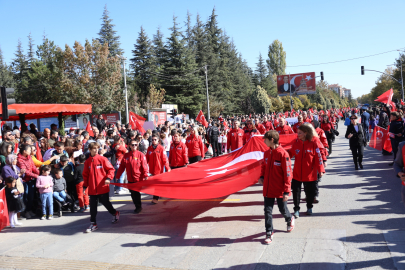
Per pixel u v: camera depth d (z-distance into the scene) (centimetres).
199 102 5212
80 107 1259
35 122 2430
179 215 721
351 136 1078
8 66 6612
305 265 430
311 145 622
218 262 458
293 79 6600
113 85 4081
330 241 504
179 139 939
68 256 520
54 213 786
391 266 410
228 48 6956
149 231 623
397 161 449
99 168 657
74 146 909
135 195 768
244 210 723
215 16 6500
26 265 490
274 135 519
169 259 481
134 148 758
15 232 668
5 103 905
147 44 5738
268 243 510
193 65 5275
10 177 686
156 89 5112
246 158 872
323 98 9506
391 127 1030
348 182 914
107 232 636
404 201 441
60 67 4000
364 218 602
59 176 788
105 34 6456
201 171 798
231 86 6231
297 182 631
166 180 699
